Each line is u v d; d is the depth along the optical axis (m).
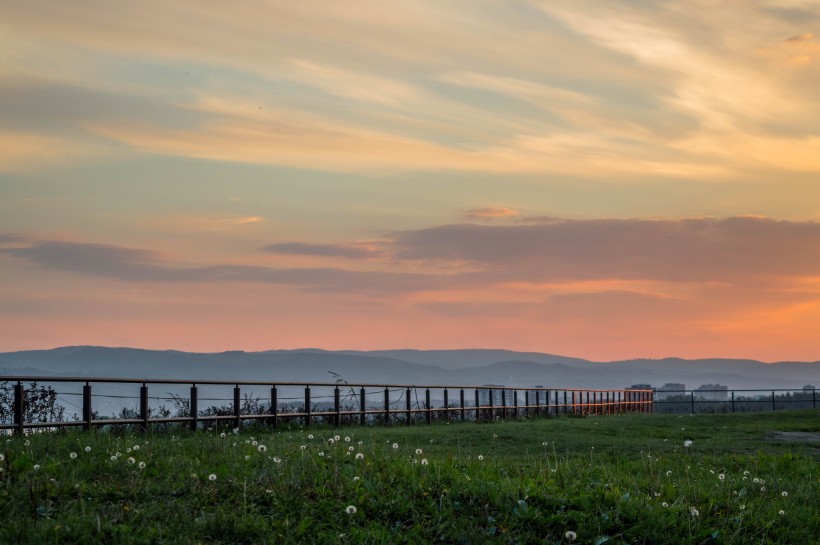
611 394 54.38
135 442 15.21
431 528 8.94
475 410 36.00
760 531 10.35
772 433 26.95
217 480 10.13
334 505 9.28
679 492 11.73
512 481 10.98
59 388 19.62
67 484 9.40
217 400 22.98
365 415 28.91
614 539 9.16
